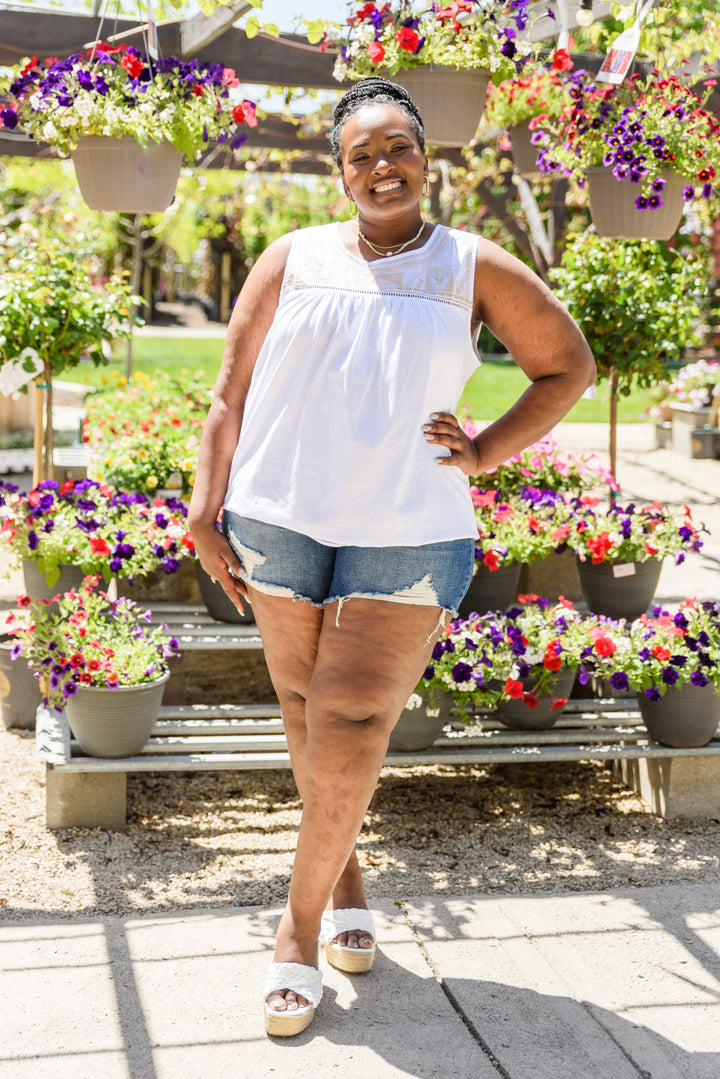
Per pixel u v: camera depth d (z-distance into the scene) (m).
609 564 3.79
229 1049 1.94
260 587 1.90
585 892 2.67
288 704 2.07
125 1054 1.92
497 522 3.84
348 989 2.15
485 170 6.80
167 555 3.59
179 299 35.12
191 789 3.48
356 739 1.85
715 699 3.21
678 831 3.21
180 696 3.89
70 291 3.84
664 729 3.26
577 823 3.26
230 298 28.91
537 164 3.81
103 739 3.05
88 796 3.10
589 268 4.40
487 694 3.23
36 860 2.90
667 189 3.46
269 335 1.87
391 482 1.80
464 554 1.89
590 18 3.65
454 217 10.32
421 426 1.81
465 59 3.21
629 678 3.20
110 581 4.10
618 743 3.55
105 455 5.23
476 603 3.81
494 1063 1.93
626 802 3.44
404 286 1.81
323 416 1.81
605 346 4.36
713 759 3.29
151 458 5.05
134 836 3.09
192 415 6.54
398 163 1.80
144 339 21.47
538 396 1.90
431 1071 1.90
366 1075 1.88
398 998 2.12
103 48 3.22
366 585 1.82
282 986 1.99
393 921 2.44
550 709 3.32
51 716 3.37
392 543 1.80
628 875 2.89
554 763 3.77
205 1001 2.09
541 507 3.98
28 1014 2.03
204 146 3.26
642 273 4.31
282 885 2.80
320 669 1.87
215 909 2.53
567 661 3.24
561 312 1.89
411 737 3.20
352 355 1.79
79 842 3.02
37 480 3.96
